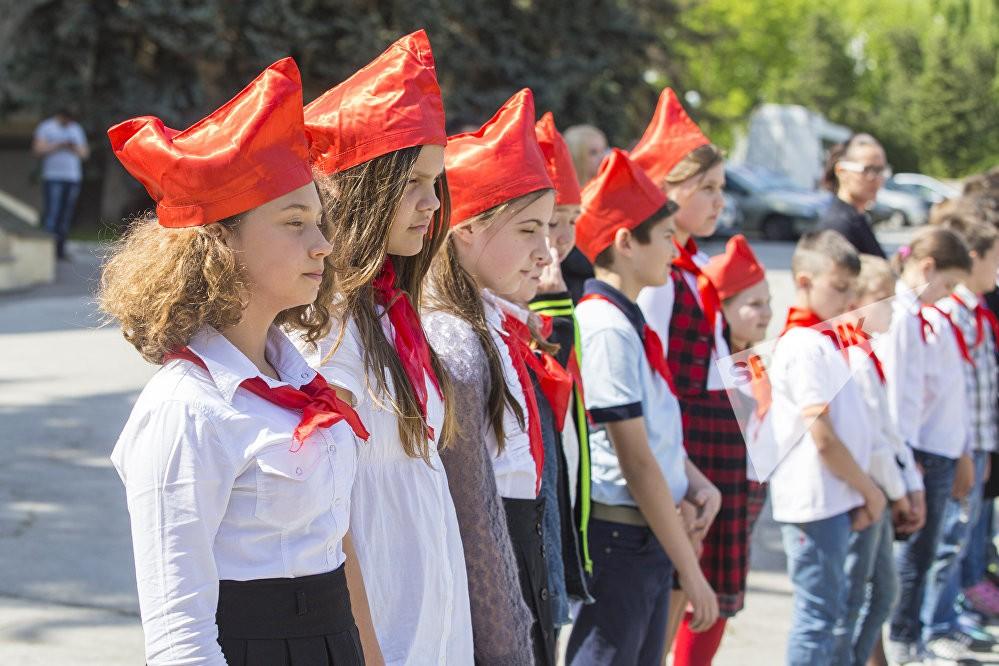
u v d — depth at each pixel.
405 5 34.75
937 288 8.16
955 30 86.38
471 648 4.01
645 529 5.74
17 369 14.79
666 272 5.94
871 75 90.19
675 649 6.74
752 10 67.25
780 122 54.94
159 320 3.17
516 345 4.61
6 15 28.59
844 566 6.65
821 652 6.59
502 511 4.19
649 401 5.84
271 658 3.23
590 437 5.79
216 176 3.15
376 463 3.82
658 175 7.16
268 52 32.88
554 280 5.40
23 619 7.36
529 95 4.80
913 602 8.26
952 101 84.94
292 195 3.23
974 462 8.80
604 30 38.09
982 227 8.77
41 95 33.19
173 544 3.08
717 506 6.14
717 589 6.52
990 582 9.64
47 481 10.12
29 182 36.19
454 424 4.07
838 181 9.60
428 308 4.33
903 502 7.27
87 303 3.71
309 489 3.26
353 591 3.61
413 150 3.87
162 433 3.12
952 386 8.15
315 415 3.27
